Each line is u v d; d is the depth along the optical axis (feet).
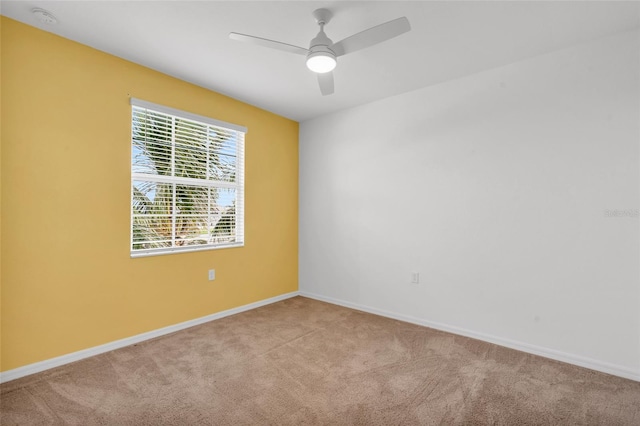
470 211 9.53
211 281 10.90
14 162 6.97
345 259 12.64
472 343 9.05
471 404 6.19
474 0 6.20
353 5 6.39
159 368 7.52
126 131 8.75
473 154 9.47
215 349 8.58
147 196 9.41
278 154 13.30
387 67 9.05
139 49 8.18
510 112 8.82
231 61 8.77
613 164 7.42
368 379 7.08
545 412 5.96
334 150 12.96
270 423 5.62
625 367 7.26
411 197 10.78
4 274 6.88
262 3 6.35
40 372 7.28
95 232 8.20
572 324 7.91
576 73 7.85
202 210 10.78
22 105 7.07
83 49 7.95
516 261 8.72
